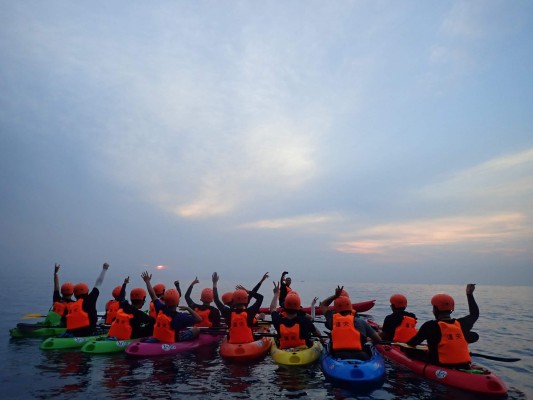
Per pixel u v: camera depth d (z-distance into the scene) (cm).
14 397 609
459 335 712
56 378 716
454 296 4081
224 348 904
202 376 736
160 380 707
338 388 660
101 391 640
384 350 919
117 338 997
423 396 619
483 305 2711
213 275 1187
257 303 980
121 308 1039
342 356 757
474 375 654
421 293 4534
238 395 623
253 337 968
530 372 783
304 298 3694
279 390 649
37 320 1567
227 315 988
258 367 805
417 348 792
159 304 1087
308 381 702
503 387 621
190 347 996
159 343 952
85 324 1051
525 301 3216
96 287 1096
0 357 883
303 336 892
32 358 874
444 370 698
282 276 1574
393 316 924
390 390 649
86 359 870
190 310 1026
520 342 1153
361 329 792
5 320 1569
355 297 3509
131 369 785
